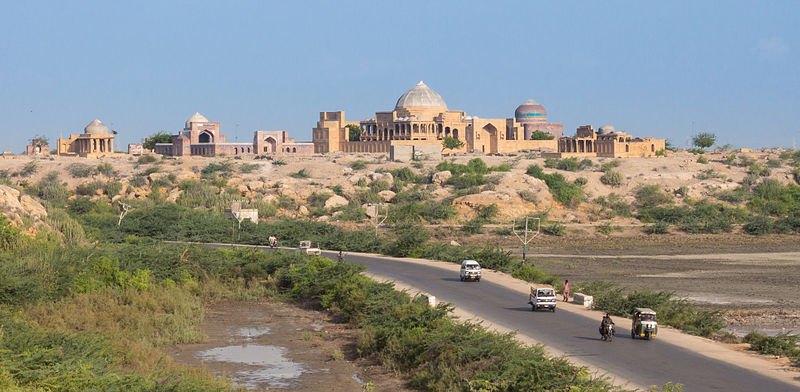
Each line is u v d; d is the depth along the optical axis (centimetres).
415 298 6419
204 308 7119
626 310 6256
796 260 11369
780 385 3947
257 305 7338
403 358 4844
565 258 11662
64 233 8819
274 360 5100
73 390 3678
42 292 6247
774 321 6731
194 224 13162
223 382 4241
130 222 12875
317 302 7306
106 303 6425
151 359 4756
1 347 4147
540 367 3906
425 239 11188
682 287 8794
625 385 3856
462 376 4159
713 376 4138
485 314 6072
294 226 13075
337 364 4997
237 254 9062
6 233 7406
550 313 6188
